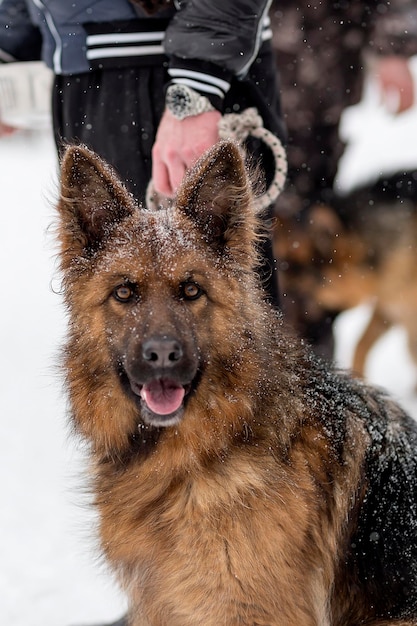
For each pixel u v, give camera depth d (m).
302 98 7.51
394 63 7.46
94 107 4.38
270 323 3.73
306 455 3.60
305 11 7.34
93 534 3.90
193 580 3.49
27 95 4.81
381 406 3.98
